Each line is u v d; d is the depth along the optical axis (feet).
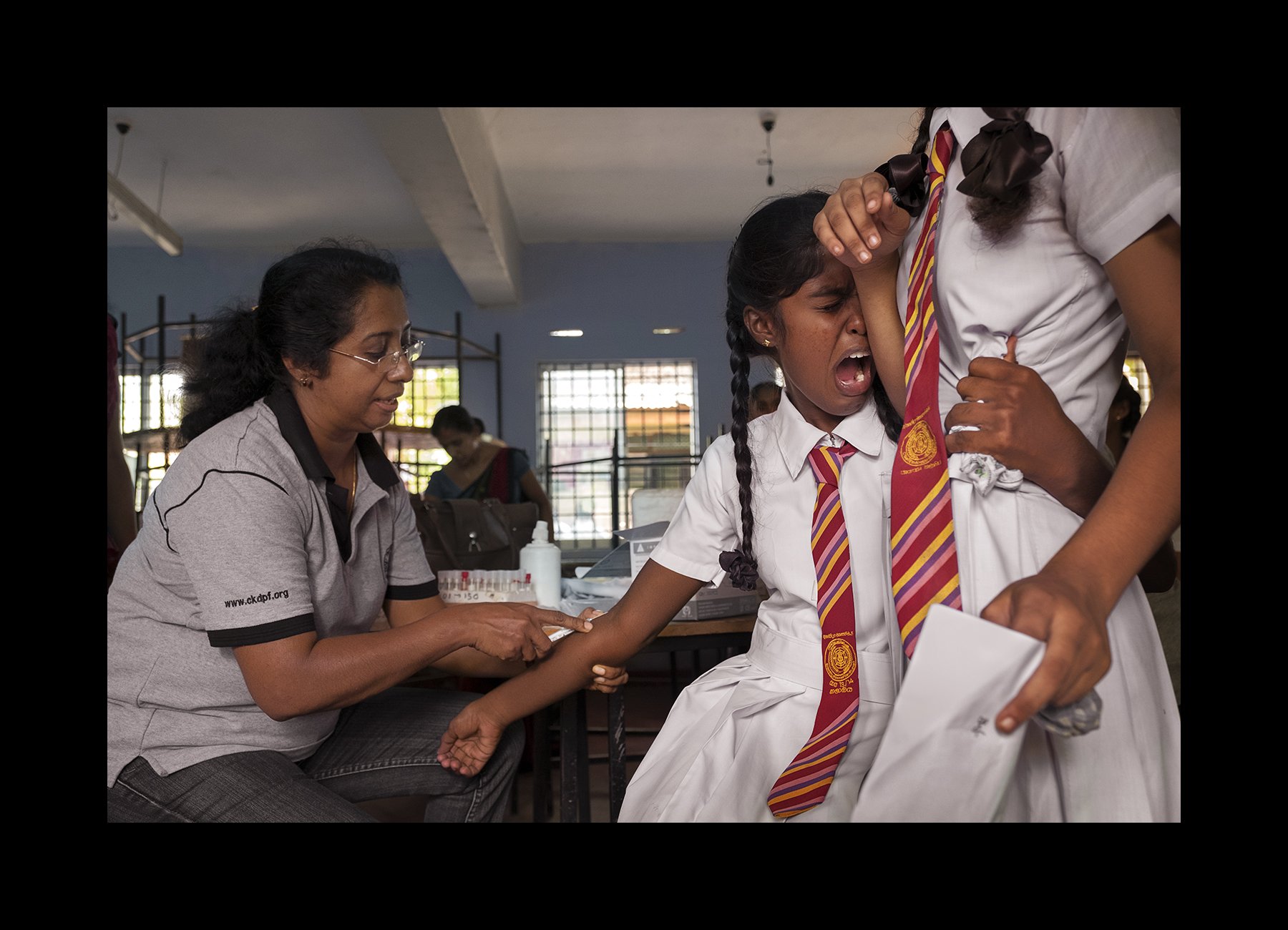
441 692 5.05
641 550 6.48
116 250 26.71
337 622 4.43
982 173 2.53
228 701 4.05
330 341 4.08
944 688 2.16
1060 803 2.57
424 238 27.02
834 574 3.52
